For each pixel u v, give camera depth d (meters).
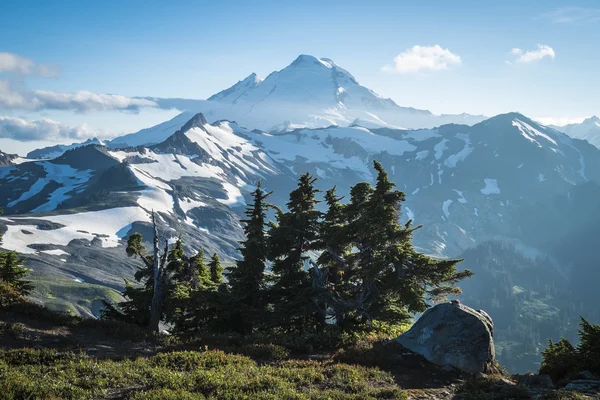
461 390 16.53
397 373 18.48
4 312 23.23
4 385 13.45
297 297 28.53
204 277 37.56
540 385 16.34
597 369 17.33
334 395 14.27
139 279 35.44
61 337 20.86
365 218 26.75
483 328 19.81
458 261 25.56
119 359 18.62
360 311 27.77
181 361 17.61
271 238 31.42
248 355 20.16
